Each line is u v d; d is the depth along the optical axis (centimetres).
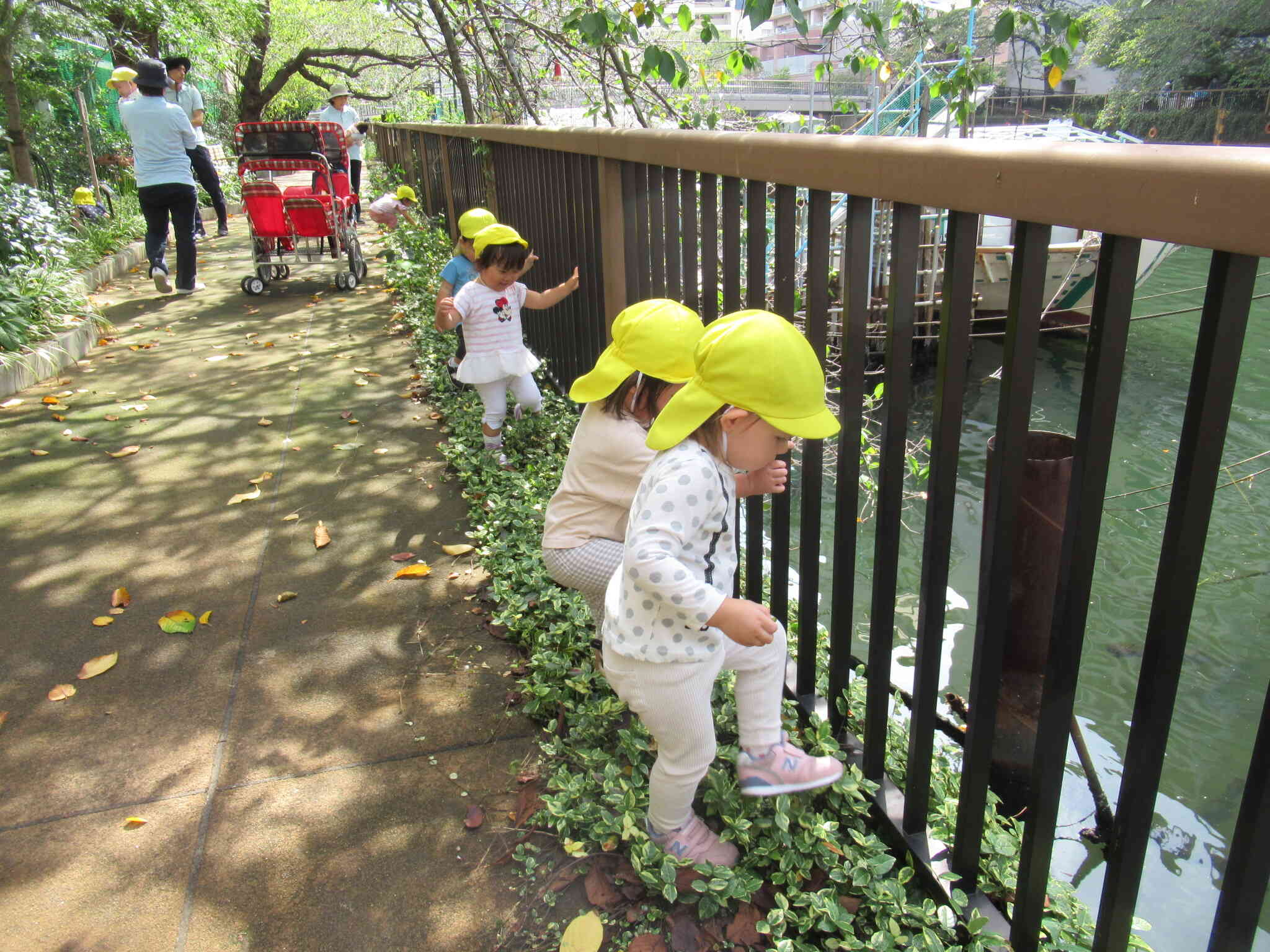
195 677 280
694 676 181
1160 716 131
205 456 451
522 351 434
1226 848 340
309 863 211
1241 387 929
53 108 1265
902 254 170
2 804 231
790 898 187
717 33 633
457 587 327
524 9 983
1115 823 144
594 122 907
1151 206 111
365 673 279
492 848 212
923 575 179
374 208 996
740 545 328
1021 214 134
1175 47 2539
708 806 212
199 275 914
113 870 210
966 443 838
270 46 2542
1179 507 120
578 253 432
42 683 279
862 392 194
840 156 178
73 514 391
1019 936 171
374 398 535
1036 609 235
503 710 260
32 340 593
